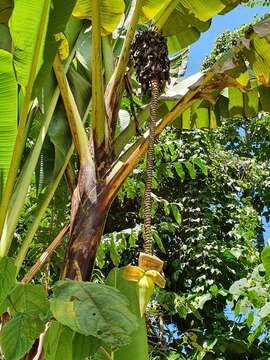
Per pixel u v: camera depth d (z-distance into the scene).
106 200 2.29
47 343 1.69
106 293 1.56
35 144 2.52
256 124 9.30
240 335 6.27
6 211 2.20
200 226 7.25
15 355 1.65
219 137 9.30
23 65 2.21
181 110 2.61
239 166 8.40
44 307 1.79
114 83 2.56
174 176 7.38
